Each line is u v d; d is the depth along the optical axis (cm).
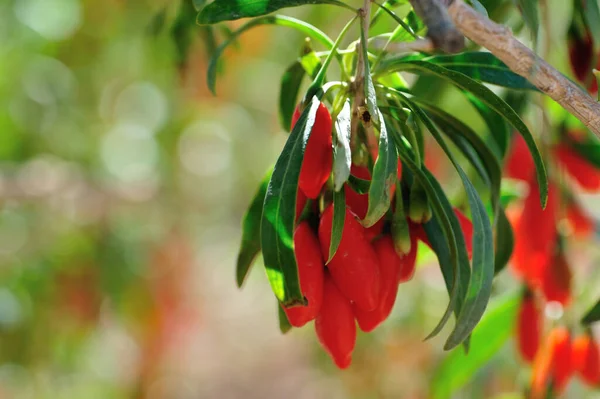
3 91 386
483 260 109
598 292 207
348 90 111
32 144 396
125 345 484
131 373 475
